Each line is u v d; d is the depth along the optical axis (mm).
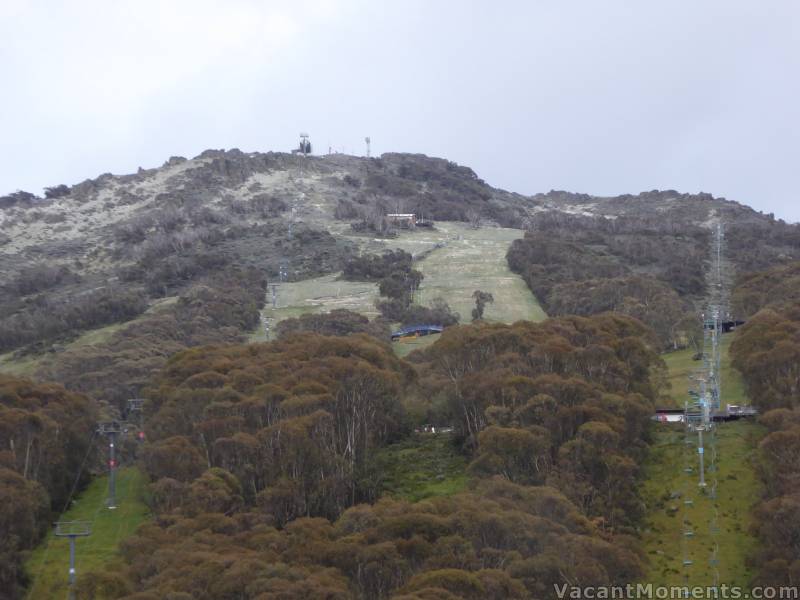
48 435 100875
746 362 110750
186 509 89438
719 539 88250
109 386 133250
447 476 99438
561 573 75750
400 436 110875
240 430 100375
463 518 79875
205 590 73562
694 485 96000
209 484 90875
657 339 135375
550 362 109812
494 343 116375
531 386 102688
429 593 69938
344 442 102125
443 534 79125
